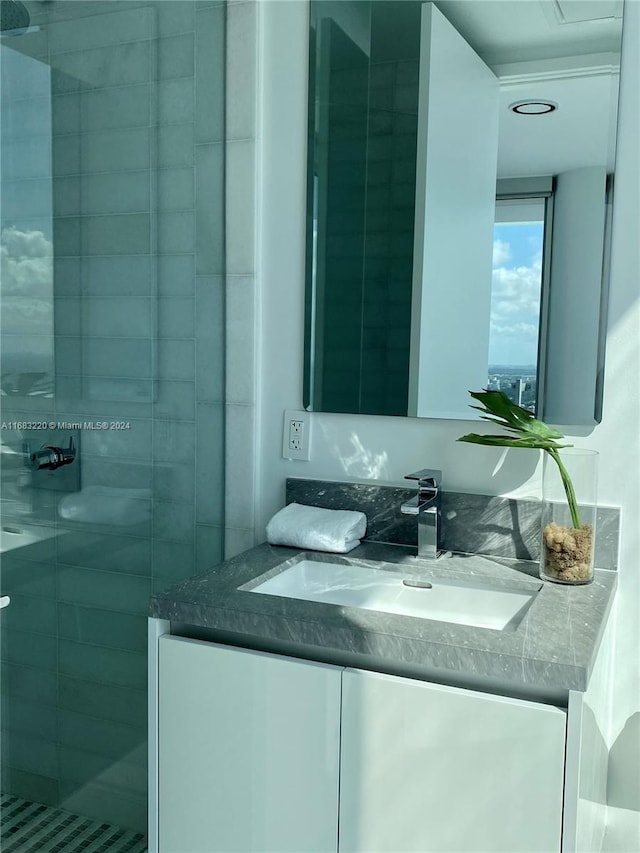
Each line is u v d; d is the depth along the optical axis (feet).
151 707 4.89
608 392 5.54
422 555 5.66
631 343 5.46
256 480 6.59
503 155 5.63
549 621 4.44
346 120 6.07
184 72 5.72
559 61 5.47
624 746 5.74
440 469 5.99
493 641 4.13
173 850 4.91
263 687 4.55
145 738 5.60
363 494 6.14
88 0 4.67
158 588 5.75
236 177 6.34
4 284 4.17
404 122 5.90
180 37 5.64
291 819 4.57
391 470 6.14
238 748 4.66
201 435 6.25
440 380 5.93
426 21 5.78
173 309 5.76
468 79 5.69
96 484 5.01
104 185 4.92
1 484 4.25
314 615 4.49
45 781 4.68
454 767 4.15
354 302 6.15
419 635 4.21
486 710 4.04
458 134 5.74
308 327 6.29
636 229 5.40
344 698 4.36
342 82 6.05
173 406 5.83
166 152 5.56
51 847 4.76
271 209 6.35
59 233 4.56
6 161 4.14
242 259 6.39
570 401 5.61
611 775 5.81
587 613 4.58
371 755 4.33
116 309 5.12
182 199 5.79
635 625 5.60
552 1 5.46
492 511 5.78
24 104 4.24
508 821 4.06
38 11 4.31
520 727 3.98
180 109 5.70
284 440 6.47
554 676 3.89
